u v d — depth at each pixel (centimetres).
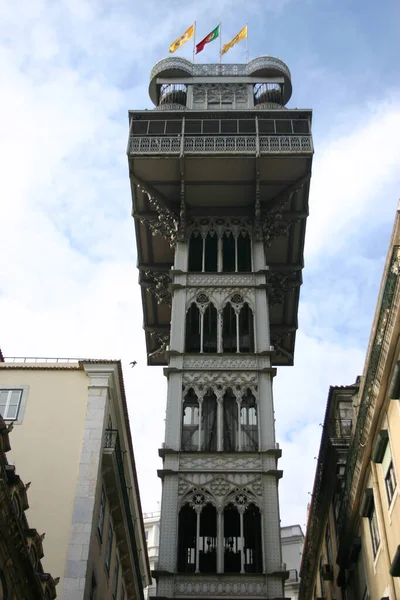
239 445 3834
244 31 5684
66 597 2942
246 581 3394
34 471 3300
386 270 2481
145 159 4684
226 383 4050
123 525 3841
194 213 4891
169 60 5450
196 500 3638
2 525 2080
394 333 2531
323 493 4194
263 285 4494
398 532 2661
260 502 3619
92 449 3369
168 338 5425
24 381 3606
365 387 2880
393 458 2692
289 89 5450
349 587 3644
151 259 5188
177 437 3847
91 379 3619
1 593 2091
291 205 4897
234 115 4928
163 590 3372
